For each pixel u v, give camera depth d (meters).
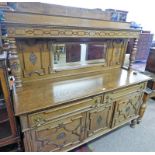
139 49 3.51
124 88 1.44
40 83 1.33
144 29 3.73
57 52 1.37
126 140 1.65
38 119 1.03
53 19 1.17
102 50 1.65
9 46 1.01
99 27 1.28
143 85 1.65
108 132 1.72
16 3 1.17
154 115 2.14
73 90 1.24
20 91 1.18
